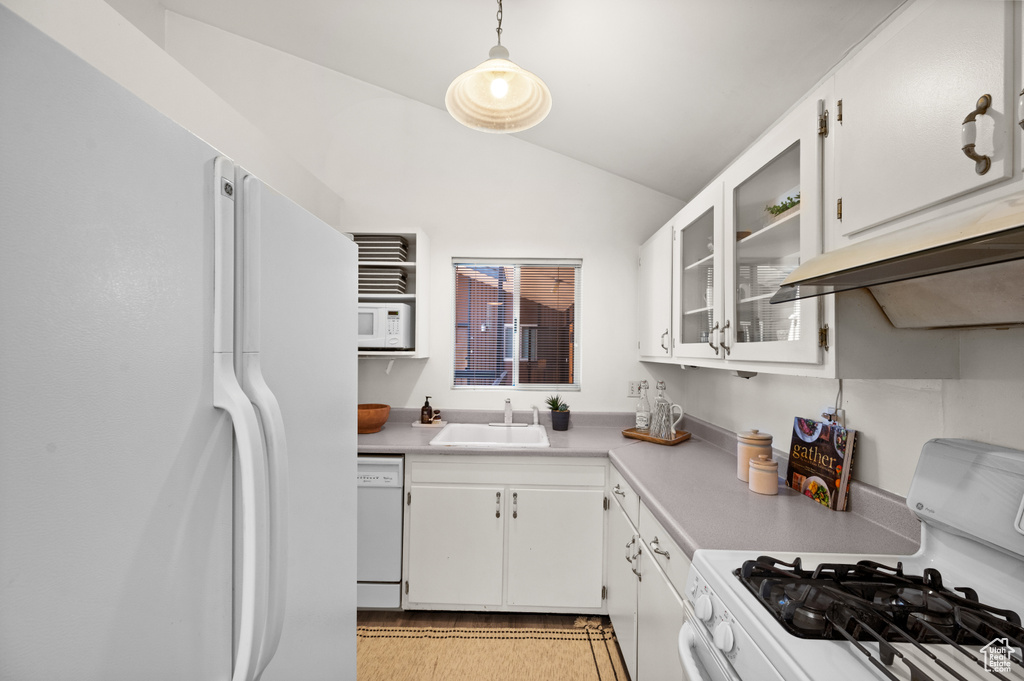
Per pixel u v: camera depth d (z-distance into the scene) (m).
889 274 0.80
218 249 0.56
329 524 0.89
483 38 1.93
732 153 2.01
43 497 0.37
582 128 2.38
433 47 2.16
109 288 0.42
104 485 0.42
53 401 0.38
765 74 1.50
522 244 2.81
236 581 0.59
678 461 1.93
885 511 1.23
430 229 2.81
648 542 1.51
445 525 2.19
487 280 2.86
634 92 1.89
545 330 2.87
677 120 1.96
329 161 2.79
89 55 1.31
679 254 2.07
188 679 0.51
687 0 1.33
